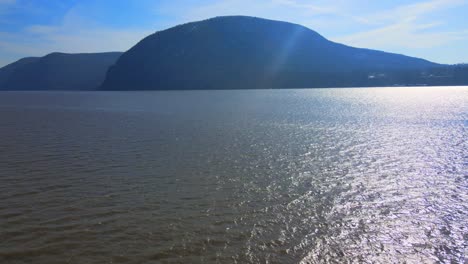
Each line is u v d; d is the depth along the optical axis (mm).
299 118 78688
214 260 17594
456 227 21500
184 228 20781
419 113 91500
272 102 134250
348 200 25719
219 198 25703
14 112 93938
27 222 21172
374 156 39375
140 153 39750
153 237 19656
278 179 30453
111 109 102938
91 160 36156
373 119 77188
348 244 19469
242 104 123688
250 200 25438
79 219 21703
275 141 48344
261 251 18531
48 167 33125
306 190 27734
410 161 37125
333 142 47938
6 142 45875
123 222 21422
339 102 134250
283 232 20625
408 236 20438
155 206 23969
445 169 33969
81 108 107250
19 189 26797
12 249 18219
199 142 47062
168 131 57062
